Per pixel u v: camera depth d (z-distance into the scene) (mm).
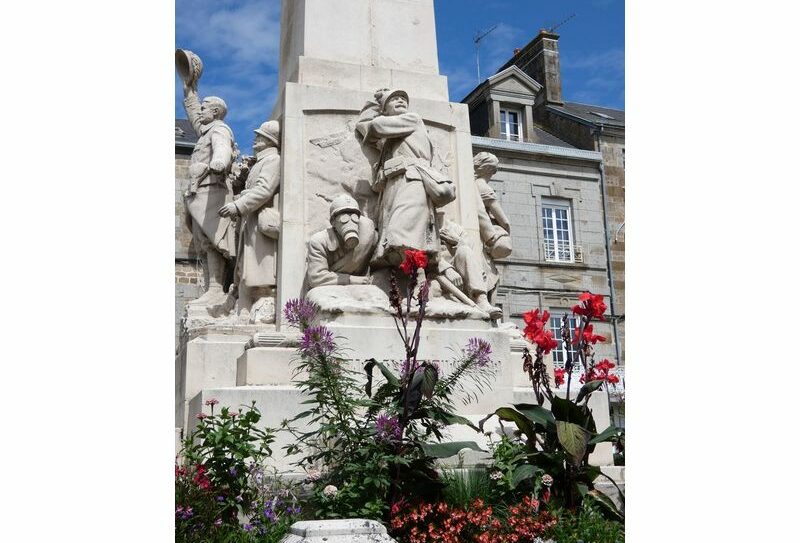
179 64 8820
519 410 4727
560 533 4043
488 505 4125
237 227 8094
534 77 24547
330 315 5762
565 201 22406
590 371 4816
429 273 6312
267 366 5535
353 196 6570
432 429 4348
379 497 4008
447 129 7094
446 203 6332
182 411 6043
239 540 3820
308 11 7023
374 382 5512
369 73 6992
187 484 3955
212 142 8289
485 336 5949
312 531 3402
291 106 6645
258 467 4242
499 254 7527
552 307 21688
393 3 7266
